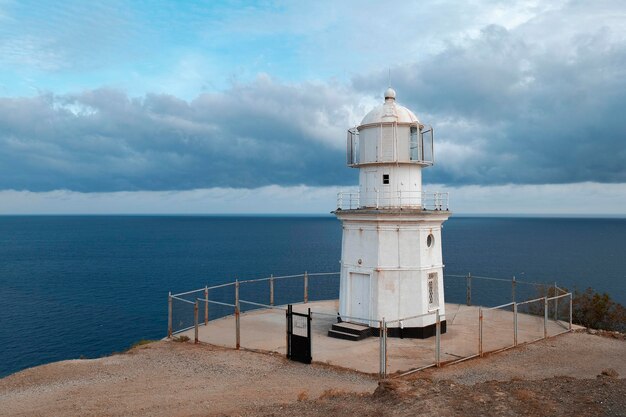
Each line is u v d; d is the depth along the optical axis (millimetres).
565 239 189125
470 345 21547
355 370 17953
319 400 14125
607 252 131625
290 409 13391
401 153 23719
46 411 14125
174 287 75312
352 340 22359
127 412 13891
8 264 108625
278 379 17031
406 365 18562
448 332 24031
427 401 12695
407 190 23797
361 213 22984
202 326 25391
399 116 23812
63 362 19625
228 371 18000
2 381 17359
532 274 86750
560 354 20266
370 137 24094
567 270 92562
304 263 105375
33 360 40812
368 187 24281
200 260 113688
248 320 26766
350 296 24031
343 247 24562
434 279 23984
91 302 64188
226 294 55781
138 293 70688
